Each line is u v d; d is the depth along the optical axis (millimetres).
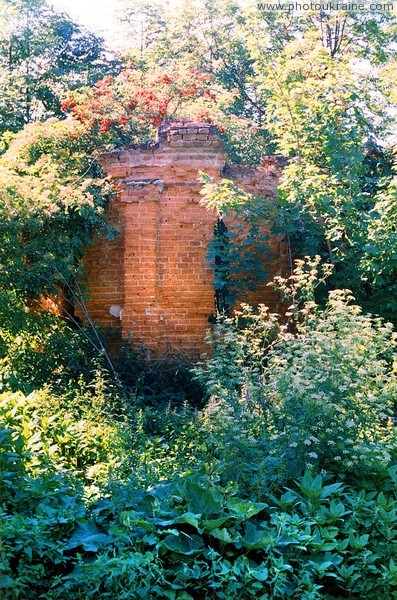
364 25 19891
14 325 11516
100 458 8070
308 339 7398
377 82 18516
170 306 12297
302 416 6766
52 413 9156
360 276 10883
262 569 5570
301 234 12094
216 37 23719
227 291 12141
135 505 6141
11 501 6016
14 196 11562
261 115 23781
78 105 14852
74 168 13188
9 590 5133
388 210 10852
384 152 13500
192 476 6375
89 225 12523
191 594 5547
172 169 12352
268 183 12875
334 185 11320
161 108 15172
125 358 11883
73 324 12891
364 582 5820
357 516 6258
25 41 22156
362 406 7160
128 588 5379
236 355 8609
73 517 5781
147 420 9672
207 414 7602
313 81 11789
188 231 12359
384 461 6684
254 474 6520
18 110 21531
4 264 11664
